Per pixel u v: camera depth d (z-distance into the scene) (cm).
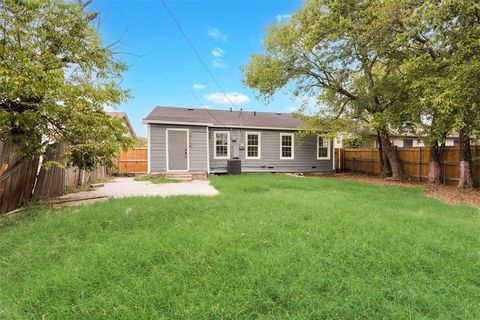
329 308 198
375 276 246
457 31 675
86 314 190
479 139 848
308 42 1002
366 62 1052
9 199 486
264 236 336
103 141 553
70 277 231
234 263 262
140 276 239
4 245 310
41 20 546
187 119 1275
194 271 247
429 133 930
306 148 1560
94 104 532
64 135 525
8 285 229
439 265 268
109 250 285
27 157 516
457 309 202
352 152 1642
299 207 503
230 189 773
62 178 699
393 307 201
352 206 526
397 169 1219
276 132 1493
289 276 239
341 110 1299
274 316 191
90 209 458
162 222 402
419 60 766
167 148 1221
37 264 265
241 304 202
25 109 489
